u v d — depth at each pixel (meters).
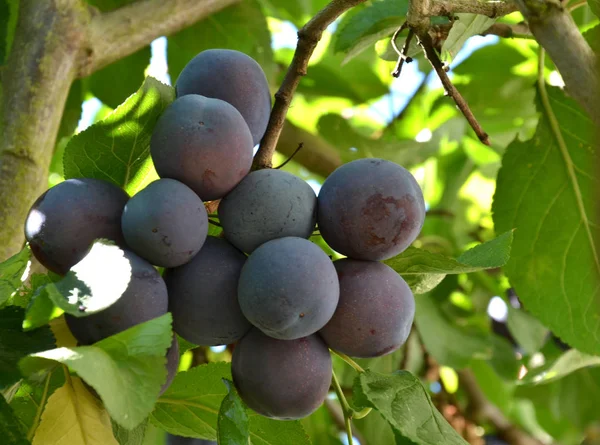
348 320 0.25
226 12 0.52
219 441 0.25
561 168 0.42
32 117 0.35
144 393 0.20
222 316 0.24
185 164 0.24
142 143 0.27
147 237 0.23
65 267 0.24
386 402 0.25
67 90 0.37
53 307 0.22
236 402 0.26
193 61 0.28
